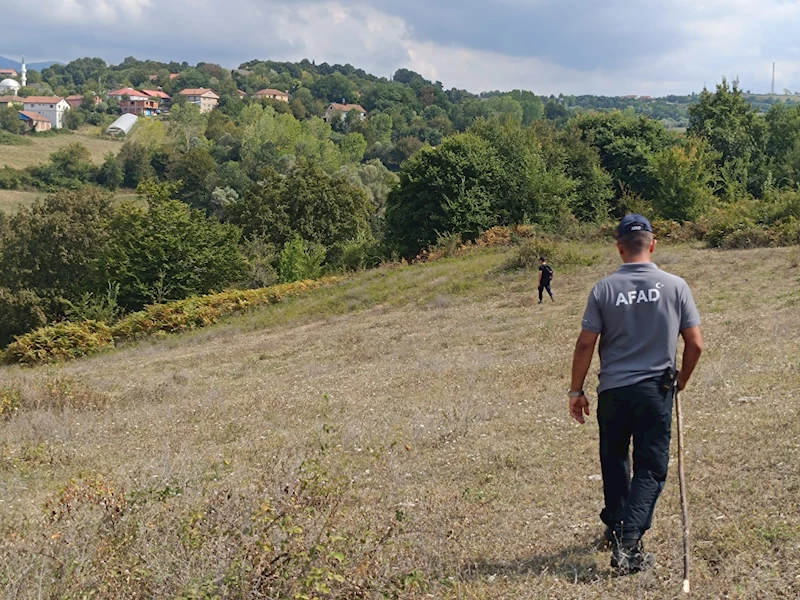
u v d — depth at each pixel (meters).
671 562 4.92
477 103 194.75
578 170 51.25
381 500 7.11
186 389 18.06
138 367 24.61
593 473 7.29
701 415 8.95
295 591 4.25
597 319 4.77
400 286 33.28
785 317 17.17
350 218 59.78
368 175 100.19
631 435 4.84
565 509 6.27
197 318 35.00
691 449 7.44
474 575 5.04
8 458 10.98
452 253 40.38
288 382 17.80
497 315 25.05
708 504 5.93
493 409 11.18
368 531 5.15
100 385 20.20
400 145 149.75
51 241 46.16
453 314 26.56
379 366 18.52
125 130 180.50
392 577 4.65
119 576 4.64
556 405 10.94
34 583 4.78
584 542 5.41
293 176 60.44
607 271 30.31
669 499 6.12
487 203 43.94
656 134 57.47
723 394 9.97
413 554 5.29
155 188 43.22
